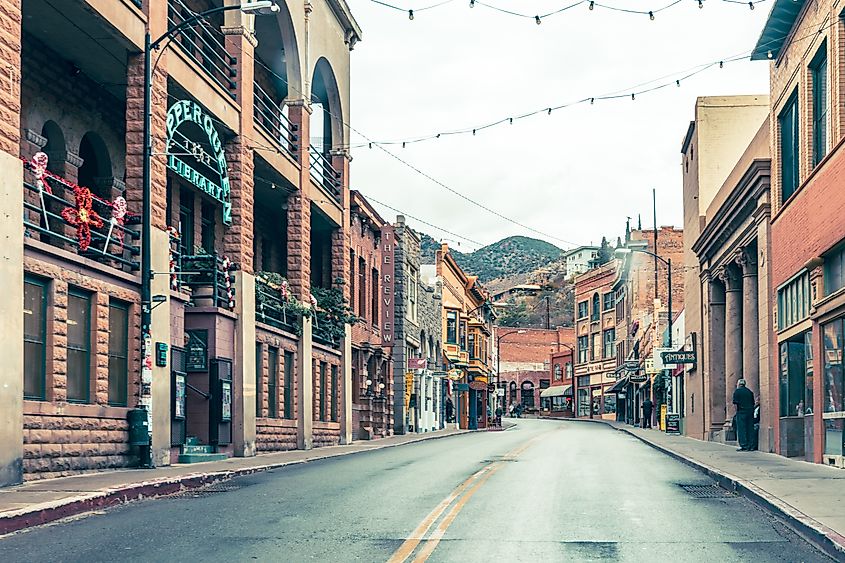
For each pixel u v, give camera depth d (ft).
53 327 54.03
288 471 67.46
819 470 63.10
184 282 79.66
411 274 175.42
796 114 82.02
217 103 80.48
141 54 67.41
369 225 148.15
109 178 75.05
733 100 129.18
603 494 49.93
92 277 58.70
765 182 88.17
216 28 91.35
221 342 79.36
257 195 106.42
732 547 33.42
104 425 59.57
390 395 157.58
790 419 78.84
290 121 104.99
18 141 50.08
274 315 99.25
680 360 130.21
